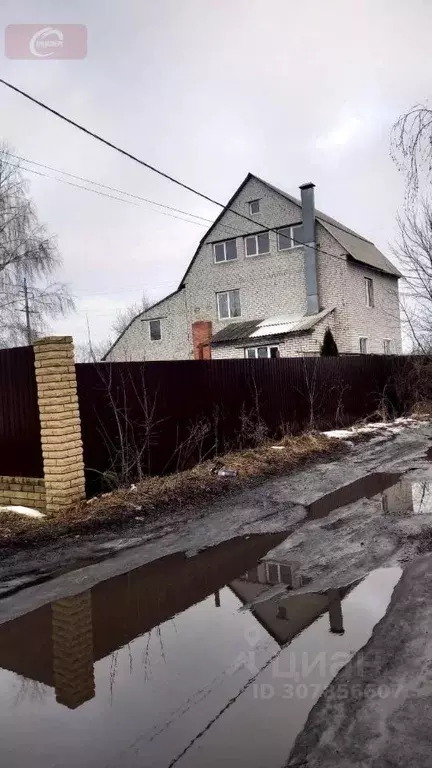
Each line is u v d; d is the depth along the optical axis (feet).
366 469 28.68
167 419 26.63
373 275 80.59
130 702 8.77
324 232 73.56
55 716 8.51
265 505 21.59
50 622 11.85
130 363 24.58
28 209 74.54
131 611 12.30
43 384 20.61
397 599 12.19
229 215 82.02
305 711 8.21
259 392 34.35
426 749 7.17
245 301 81.00
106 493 22.47
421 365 55.31
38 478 21.36
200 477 25.59
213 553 16.08
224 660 9.96
